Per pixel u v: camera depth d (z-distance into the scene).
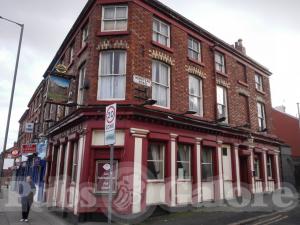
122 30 12.56
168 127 12.81
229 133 16.22
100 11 12.98
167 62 13.71
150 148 12.32
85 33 14.96
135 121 11.54
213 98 16.11
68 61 16.84
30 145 21.95
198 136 14.31
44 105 22.80
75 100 13.89
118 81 12.32
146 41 12.98
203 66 15.88
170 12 14.42
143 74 12.51
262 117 20.83
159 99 13.27
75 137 12.66
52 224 10.76
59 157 15.60
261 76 21.58
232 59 18.41
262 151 19.45
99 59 12.50
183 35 15.09
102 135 11.49
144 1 13.25
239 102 18.31
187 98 14.43
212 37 16.91
